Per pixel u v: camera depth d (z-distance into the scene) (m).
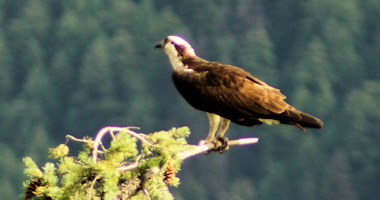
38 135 50.44
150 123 50.34
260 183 43.69
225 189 43.25
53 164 5.16
